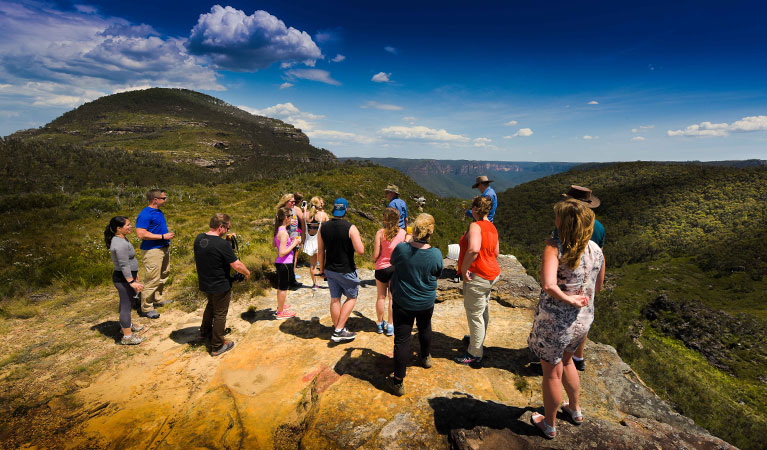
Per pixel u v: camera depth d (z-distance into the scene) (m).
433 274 2.85
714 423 27.27
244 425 2.75
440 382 3.09
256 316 4.92
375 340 4.02
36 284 6.26
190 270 7.19
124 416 2.88
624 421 2.56
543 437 2.24
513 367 3.42
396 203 5.31
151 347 4.11
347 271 3.79
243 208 20.61
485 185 5.24
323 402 2.76
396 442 2.29
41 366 3.67
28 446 2.51
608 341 38.62
